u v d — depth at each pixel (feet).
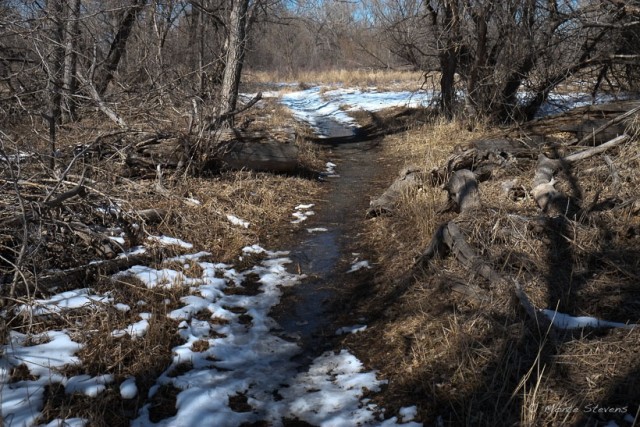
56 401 13.50
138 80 34.63
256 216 25.95
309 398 14.01
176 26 40.65
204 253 21.99
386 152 38.70
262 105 59.67
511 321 14.89
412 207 23.43
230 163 29.66
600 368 12.92
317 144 41.93
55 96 28.02
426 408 13.01
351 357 15.65
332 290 19.61
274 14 46.57
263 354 16.05
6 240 18.66
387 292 18.60
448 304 16.47
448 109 42.04
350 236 24.20
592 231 18.19
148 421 13.19
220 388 14.26
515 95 37.45
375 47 58.49
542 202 20.61
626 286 15.84
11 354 14.62
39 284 17.31
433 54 42.27
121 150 26.14
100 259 19.74
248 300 19.02
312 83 94.38
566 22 33.24
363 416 13.16
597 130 25.17
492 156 25.30
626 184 20.99
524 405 12.09
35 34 25.88
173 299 18.11
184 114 29.09
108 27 36.70
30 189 20.74
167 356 15.46
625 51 33.30
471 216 19.92
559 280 16.52
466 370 13.60
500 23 35.14
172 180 27.12
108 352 15.15
